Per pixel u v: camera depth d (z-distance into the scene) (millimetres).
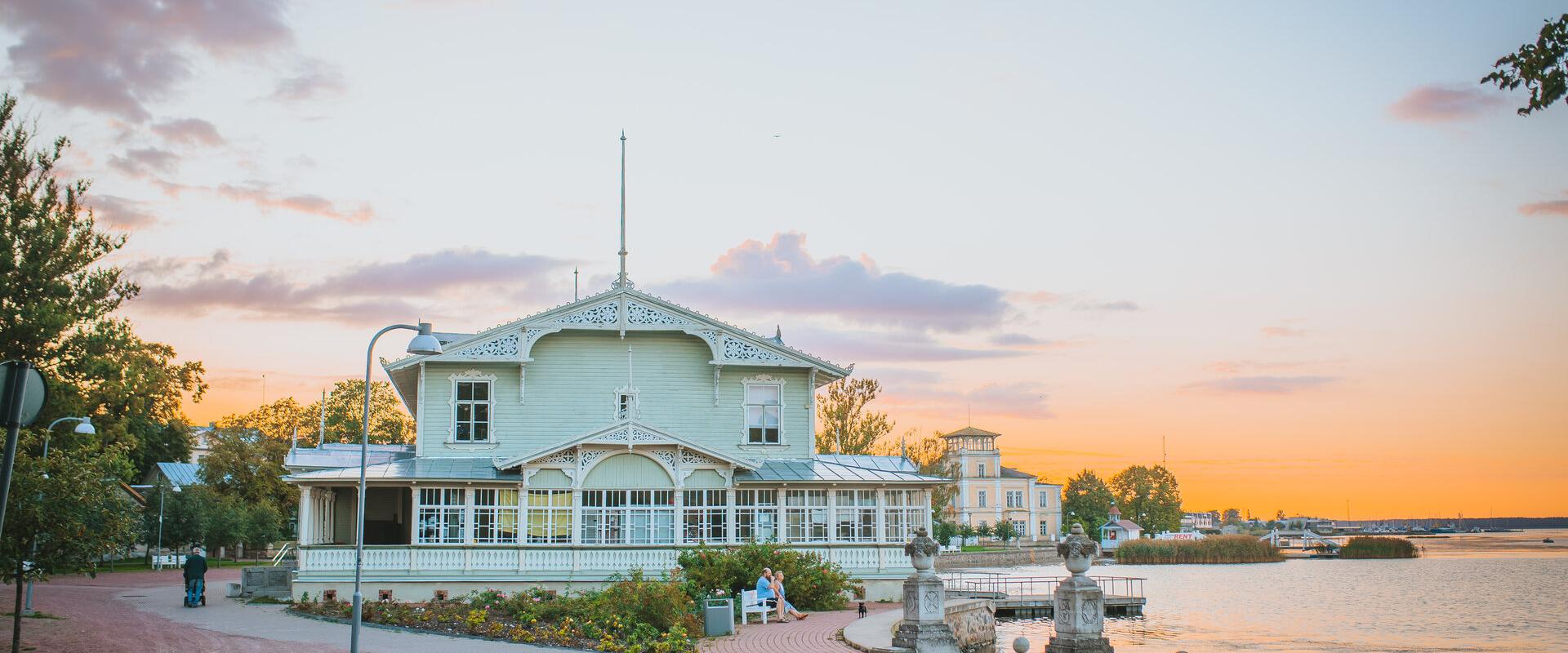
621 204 44938
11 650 22438
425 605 35438
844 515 42188
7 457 13695
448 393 42562
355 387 102125
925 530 27422
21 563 21766
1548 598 65188
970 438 148250
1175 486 181250
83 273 48562
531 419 42625
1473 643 41750
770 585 34281
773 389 44812
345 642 27156
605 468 40281
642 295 43406
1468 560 128625
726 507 40969
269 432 103750
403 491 44969
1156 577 88250
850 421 74625
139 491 83500
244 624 31469
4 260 44969
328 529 42594
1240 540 118375
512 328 42562
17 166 46844
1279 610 56125
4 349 44688
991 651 33594
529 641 27484
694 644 28203
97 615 33969
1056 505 151250
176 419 87062
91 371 48125
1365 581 82750
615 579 37406
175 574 60906
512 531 39625
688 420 43656
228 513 72188
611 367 43469
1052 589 60094
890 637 28172
